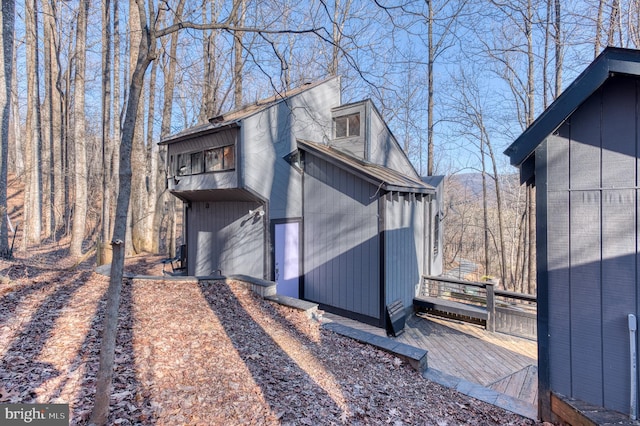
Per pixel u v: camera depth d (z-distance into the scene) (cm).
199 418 295
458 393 432
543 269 361
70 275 693
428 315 867
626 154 321
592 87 320
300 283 894
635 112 316
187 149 943
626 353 318
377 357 507
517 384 507
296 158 896
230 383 362
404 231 841
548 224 359
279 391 361
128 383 331
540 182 362
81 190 1244
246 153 781
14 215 1825
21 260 874
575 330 345
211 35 1159
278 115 857
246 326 548
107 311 264
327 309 838
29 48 1410
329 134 1003
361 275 770
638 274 314
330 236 838
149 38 297
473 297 873
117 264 269
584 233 340
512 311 732
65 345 396
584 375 339
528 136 360
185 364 392
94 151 2339
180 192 986
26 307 496
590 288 337
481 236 2247
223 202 946
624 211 321
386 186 708
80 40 1245
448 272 1805
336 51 1255
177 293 654
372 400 379
